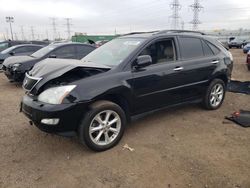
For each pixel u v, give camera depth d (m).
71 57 9.16
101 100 3.72
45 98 3.45
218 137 4.17
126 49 4.30
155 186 2.92
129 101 3.98
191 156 3.55
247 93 7.00
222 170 3.20
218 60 5.41
